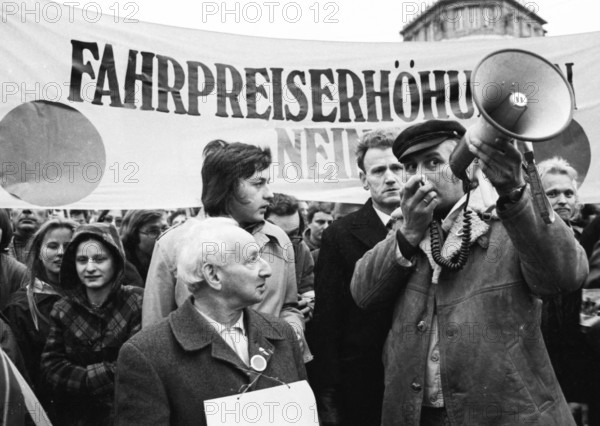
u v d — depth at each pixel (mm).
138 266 4738
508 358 3059
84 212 4871
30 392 3750
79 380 3939
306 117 4586
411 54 4711
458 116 4734
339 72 4641
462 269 3191
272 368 3119
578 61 4766
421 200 3150
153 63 4371
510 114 2779
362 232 4207
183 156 4367
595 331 4484
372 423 4062
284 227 4590
